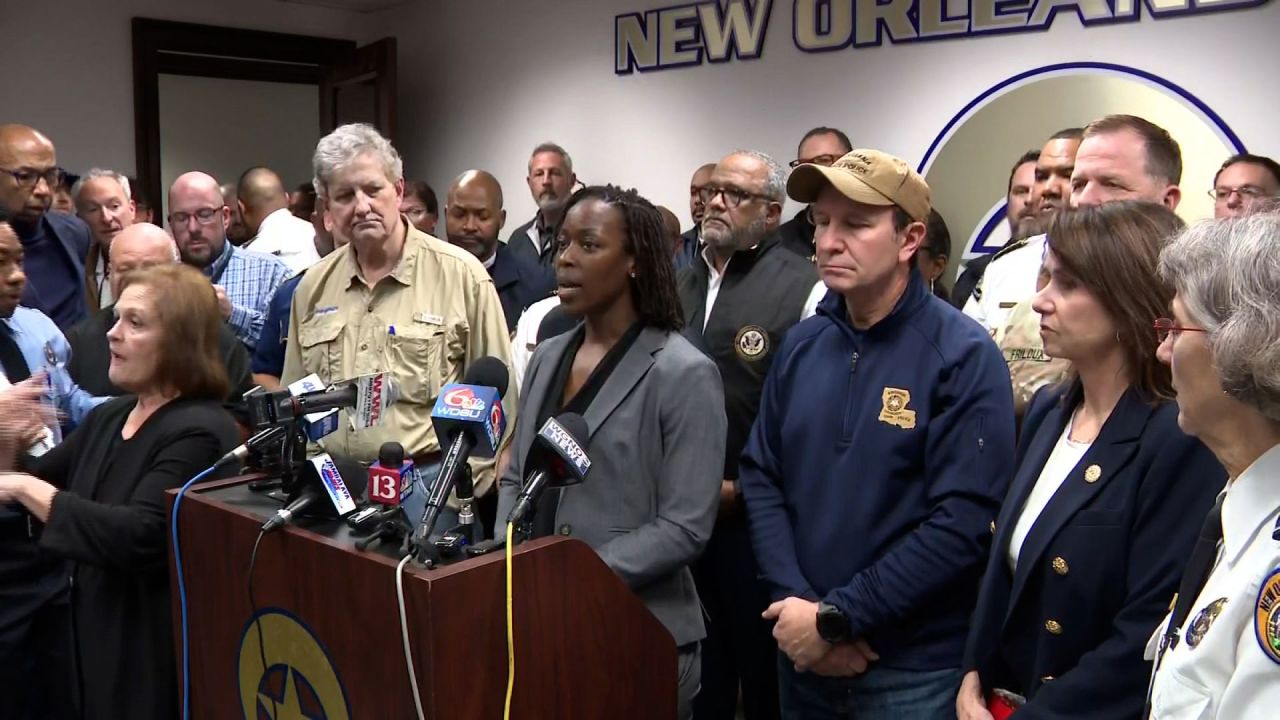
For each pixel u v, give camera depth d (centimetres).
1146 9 346
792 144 459
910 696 175
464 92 637
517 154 604
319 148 255
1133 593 135
